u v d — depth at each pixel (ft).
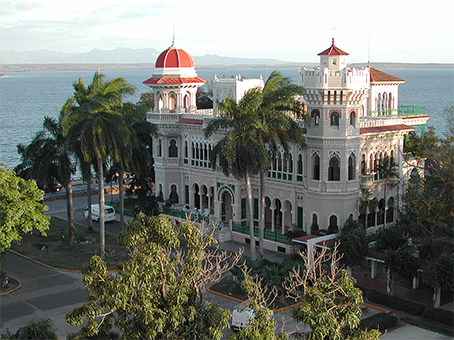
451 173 146.00
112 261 164.96
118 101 161.68
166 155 215.31
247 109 149.69
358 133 163.12
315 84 159.22
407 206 166.61
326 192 161.79
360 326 111.55
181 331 77.41
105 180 207.62
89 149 156.87
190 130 208.33
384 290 134.51
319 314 72.08
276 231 181.57
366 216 166.71
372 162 173.06
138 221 82.69
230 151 148.87
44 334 103.19
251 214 155.74
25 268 160.25
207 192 203.92
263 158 150.92
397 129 175.83
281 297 125.39
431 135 197.26
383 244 140.26
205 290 137.28
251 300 78.38
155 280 80.59
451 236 155.94
